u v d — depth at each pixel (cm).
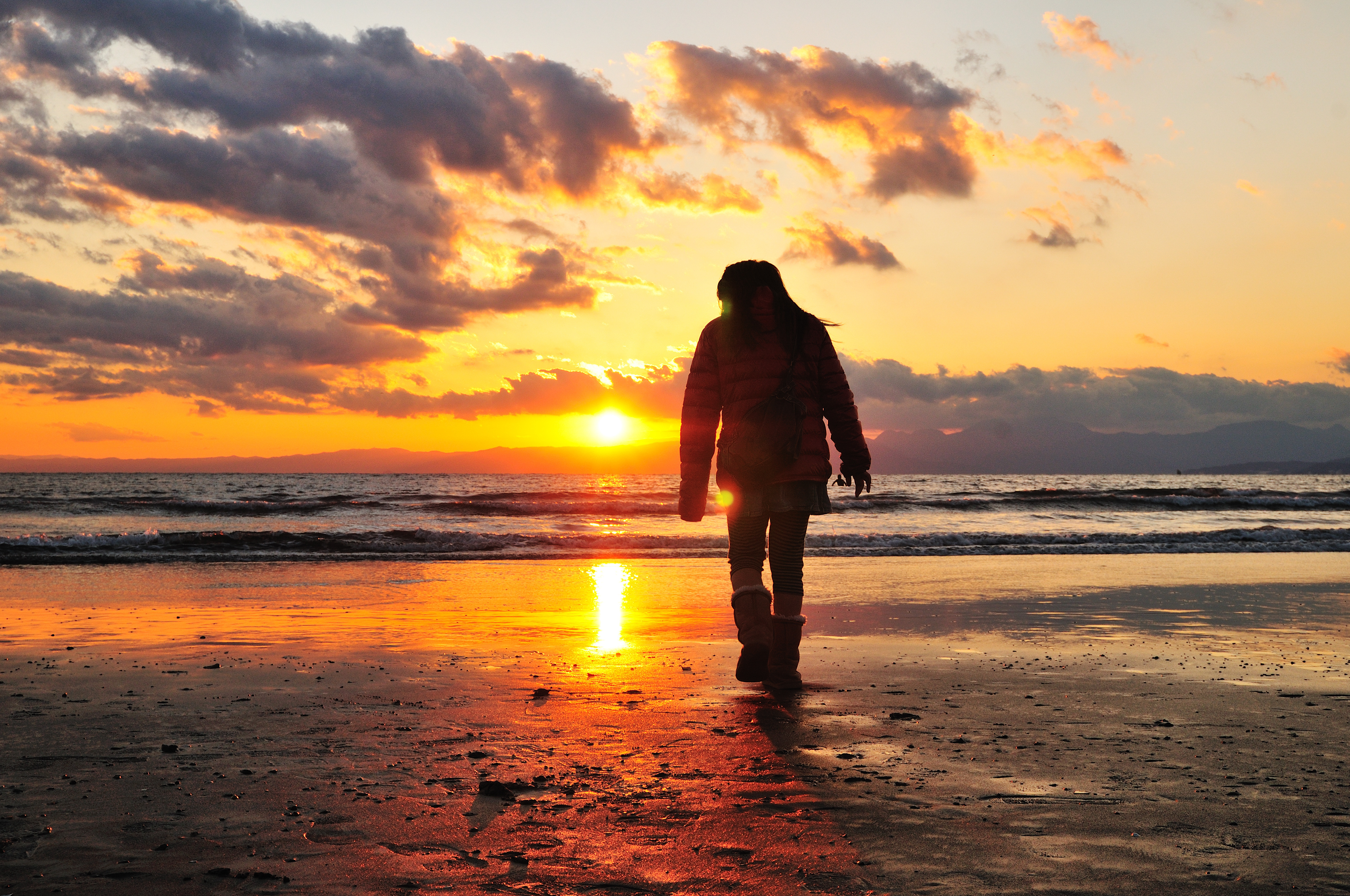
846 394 349
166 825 176
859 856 161
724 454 336
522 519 2402
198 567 1025
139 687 333
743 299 342
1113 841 169
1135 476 13250
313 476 8744
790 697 319
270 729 263
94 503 2770
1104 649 445
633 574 944
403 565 1058
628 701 309
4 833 171
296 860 158
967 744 248
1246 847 166
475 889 145
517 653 426
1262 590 770
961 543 1506
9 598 692
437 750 240
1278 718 284
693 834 173
